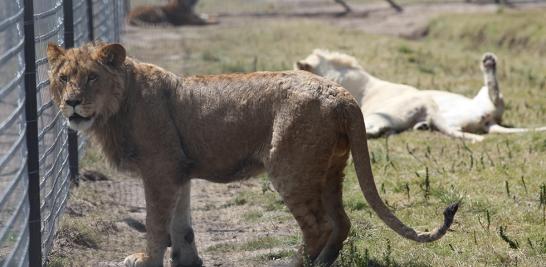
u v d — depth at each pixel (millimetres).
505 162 27391
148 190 18344
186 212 19281
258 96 17688
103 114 18203
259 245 20859
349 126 17250
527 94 40312
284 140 17281
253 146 17906
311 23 72938
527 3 77312
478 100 33562
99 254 20203
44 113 19828
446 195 23344
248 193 25984
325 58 35719
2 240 13555
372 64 49781
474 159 28141
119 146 18531
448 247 19531
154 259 18328
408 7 80125
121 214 23641
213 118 18047
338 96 17234
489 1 80125
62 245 20344
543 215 21516
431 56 53375
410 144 31000
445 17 68000
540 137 29750
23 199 15562
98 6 35062
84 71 17688
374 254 19219
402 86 35125
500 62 51688
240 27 72375
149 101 18281
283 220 23266
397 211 22797
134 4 89312
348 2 86375
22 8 16125
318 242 17562
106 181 27062
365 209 23219
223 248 20844
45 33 20734
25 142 16188
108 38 39906
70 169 25812
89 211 23609
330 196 18203
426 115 33531
